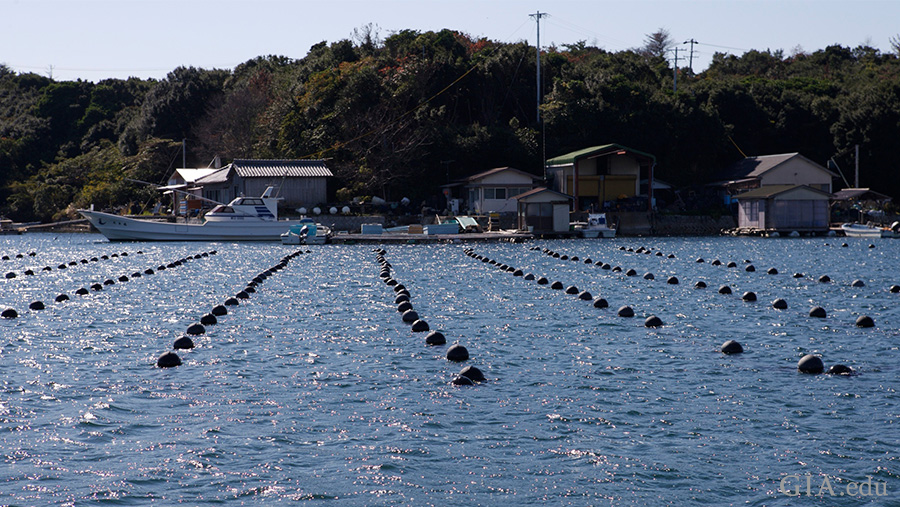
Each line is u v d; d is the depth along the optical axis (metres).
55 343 18.86
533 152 79.88
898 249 51.12
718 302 25.81
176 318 22.89
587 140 80.88
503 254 48.94
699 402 13.27
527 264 41.69
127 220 61.88
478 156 79.19
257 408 13.03
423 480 10.02
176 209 77.38
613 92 82.56
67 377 15.24
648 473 10.23
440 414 12.64
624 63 101.88
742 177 75.81
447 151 78.56
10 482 9.96
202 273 37.28
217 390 14.21
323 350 17.78
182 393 14.00
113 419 12.45
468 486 9.85
